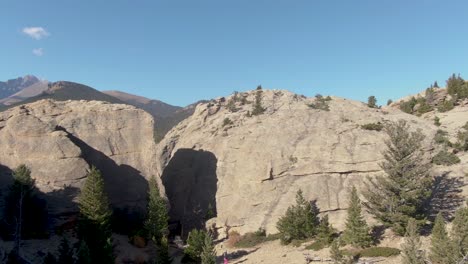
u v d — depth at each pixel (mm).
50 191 49406
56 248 42156
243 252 48656
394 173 42188
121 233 51094
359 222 40906
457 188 48281
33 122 53406
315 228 47781
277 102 82250
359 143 59500
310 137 63531
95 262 36438
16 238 38062
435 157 56125
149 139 59875
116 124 59031
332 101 80312
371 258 37156
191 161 73938
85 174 51656
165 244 40938
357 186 54469
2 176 49938
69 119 57250
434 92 99812
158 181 58188
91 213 40594
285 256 42969
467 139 59969
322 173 57812
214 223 61281
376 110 76375
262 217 56500
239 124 75062
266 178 59750
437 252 31078
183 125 89500
